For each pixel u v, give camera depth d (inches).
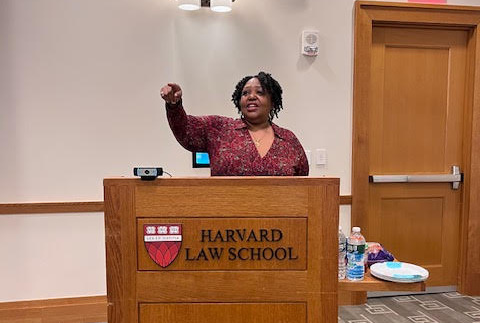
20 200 101.8
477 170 118.9
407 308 112.7
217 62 106.7
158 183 45.3
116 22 102.5
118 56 103.0
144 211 45.5
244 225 45.9
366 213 115.8
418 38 117.9
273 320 46.7
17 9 98.8
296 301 46.7
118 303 46.0
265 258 46.2
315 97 112.0
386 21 112.7
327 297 46.6
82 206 103.3
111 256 45.6
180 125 58.1
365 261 58.4
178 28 104.7
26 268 103.0
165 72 105.0
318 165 113.4
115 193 45.2
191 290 46.2
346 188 115.4
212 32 106.1
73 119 102.4
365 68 112.1
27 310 102.3
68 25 100.7
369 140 116.6
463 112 121.9
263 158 56.7
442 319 105.3
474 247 120.6
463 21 115.3
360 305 114.9
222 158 57.2
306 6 109.8
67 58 101.3
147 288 46.1
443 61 120.0
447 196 123.0
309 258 46.3
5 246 102.1
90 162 103.7
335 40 111.8
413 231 122.0
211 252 46.0
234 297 46.4
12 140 100.7
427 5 112.7
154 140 105.6
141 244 45.6
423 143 120.9
